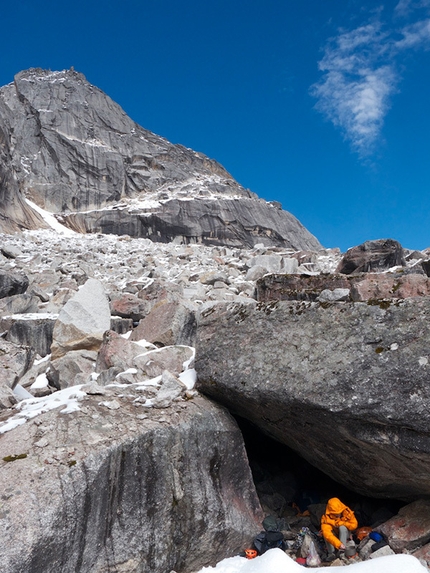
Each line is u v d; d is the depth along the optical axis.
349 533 4.50
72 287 14.99
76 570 3.46
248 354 4.74
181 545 4.14
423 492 4.48
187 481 4.33
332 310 4.36
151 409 4.75
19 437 4.12
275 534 4.51
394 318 4.02
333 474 5.13
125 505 3.89
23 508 3.35
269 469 6.04
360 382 3.93
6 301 11.62
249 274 17.58
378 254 16.81
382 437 3.92
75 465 3.73
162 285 12.66
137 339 8.48
